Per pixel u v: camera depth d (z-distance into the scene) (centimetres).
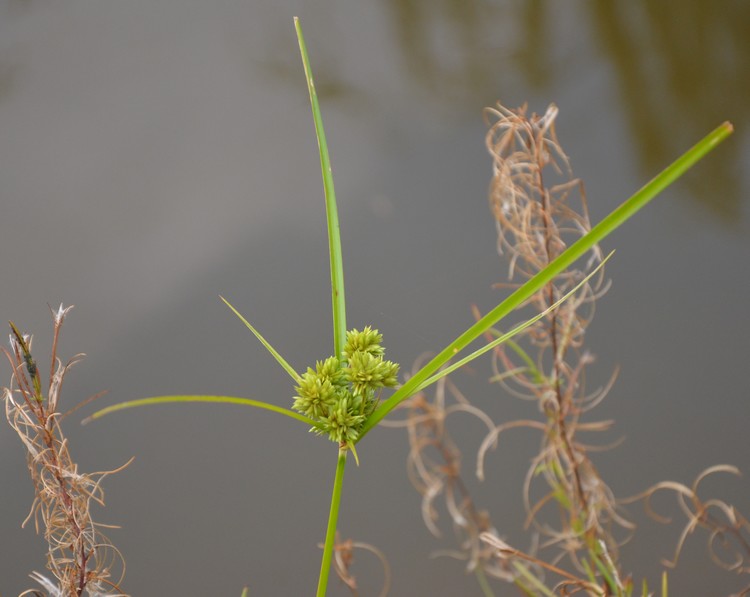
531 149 113
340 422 97
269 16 221
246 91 202
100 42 214
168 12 225
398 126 189
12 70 213
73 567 104
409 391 97
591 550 112
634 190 167
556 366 113
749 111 184
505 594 123
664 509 127
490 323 96
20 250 173
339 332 99
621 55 201
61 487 104
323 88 201
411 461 134
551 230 112
